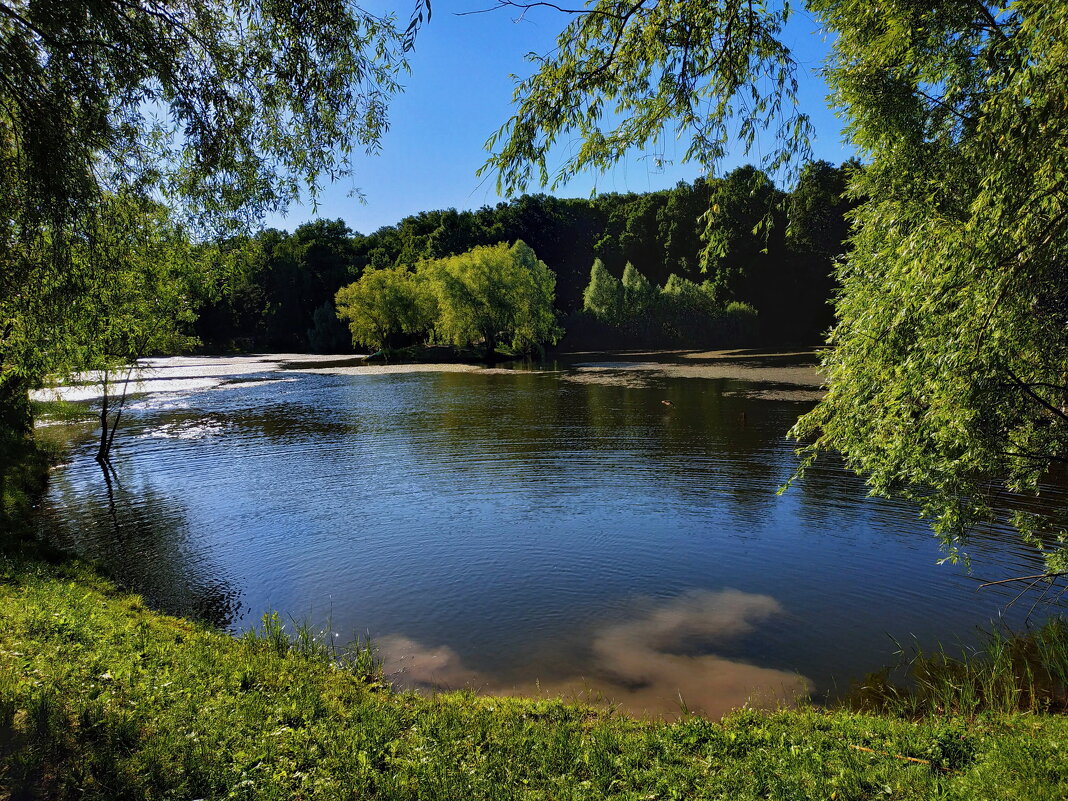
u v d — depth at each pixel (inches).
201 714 251.1
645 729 270.7
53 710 227.0
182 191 348.8
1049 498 634.2
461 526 608.4
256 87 313.7
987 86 289.0
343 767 222.8
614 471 801.6
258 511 666.2
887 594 447.2
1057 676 330.3
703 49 208.8
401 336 3412.9
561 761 237.9
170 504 694.5
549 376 1966.0
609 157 223.6
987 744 241.4
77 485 776.3
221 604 445.1
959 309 265.0
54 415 1290.6
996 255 242.2
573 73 206.4
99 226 336.5
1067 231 224.1
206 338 3713.1
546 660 362.6
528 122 208.5
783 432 1013.2
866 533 573.9
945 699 307.7
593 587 466.9
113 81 291.4
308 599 453.1
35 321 377.1
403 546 556.7
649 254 4279.0
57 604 368.5
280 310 3865.7
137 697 256.8
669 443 948.0
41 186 275.6
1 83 264.1
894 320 309.4
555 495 706.2
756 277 3474.4
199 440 1047.0
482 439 1010.7
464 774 223.1
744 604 434.9
